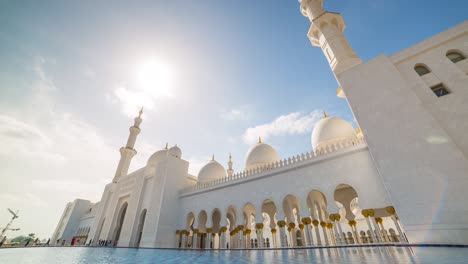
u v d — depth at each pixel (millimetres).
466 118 10586
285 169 17422
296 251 11609
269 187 18000
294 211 25078
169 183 25953
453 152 9758
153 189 26875
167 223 23984
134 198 29297
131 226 26766
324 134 20547
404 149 10930
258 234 17250
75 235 48250
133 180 31891
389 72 13016
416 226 9523
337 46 18531
